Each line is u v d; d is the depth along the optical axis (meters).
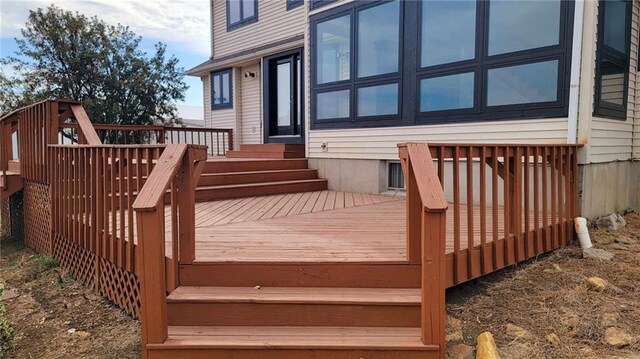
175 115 18.14
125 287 3.70
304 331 2.72
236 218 4.82
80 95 15.80
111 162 3.69
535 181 4.02
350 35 6.89
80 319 3.65
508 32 5.12
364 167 6.93
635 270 3.81
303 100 9.22
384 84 6.50
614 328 2.86
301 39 9.05
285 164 7.58
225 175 6.58
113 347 3.16
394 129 6.42
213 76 12.25
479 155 3.32
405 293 2.90
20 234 6.77
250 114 11.23
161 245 2.56
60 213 5.04
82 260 4.49
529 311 3.15
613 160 5.46
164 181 2.67
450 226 4.38
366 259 3.06
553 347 2.71
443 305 2.46
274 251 3.31
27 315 3.80
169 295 2.87
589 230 4.92
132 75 16.42
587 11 4.58
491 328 2.96
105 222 3.89
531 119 5.01
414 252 3.01
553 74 4.82
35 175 5.83
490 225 4.41
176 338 2.63
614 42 5.17
